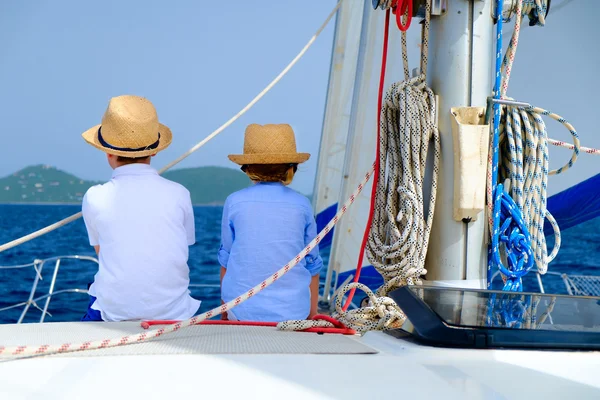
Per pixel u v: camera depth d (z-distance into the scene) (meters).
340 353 2.05
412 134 3.05
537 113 3.18
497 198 3.05
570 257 26.81
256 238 3.73
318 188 7.77
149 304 3.42
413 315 2.21
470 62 3.06
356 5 6.93
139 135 3.49
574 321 2.20
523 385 1.78
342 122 7.40
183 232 3.55
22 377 1.78
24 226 71.88
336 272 7.02
